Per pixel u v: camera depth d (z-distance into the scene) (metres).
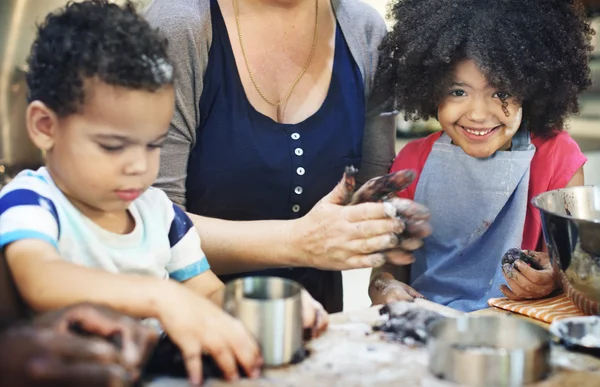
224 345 0.78
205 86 1.25
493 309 1.12
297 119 1.30
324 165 1.31
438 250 1.41
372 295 1.29
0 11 1.64
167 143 1.23
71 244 0.93
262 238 1.16
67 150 0.89
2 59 1.66
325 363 0.83
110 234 0.97
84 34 0.89
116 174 0.89
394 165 1.46
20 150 1.70
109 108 0.86
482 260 1.37
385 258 1.08
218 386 0.77
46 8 1.68
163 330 0.89
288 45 1.30
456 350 0.78
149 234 1.02
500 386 0.78
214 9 1.27
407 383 0.78
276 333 0.81
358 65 1.36
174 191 1.25
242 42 1.28
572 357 0.86
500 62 1.25
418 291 1.40
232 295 0.87
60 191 0.95
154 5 1.27
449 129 1.34
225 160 1.27
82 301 0.78
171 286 0.81
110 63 0.86
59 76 0.87
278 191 1.29
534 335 0.85
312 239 1.11
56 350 0.64
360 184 1.47
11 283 0.84
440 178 1.39
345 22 1.36
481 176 1.36
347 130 1.33
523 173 1.34
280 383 0.78
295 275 1.35
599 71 3.37
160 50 0.91
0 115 1.68
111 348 0.67
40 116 0.91
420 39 1.33
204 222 1.21
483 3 1.31
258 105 1.28
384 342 0.89
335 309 1.43
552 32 1.32
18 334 0.65
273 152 1.27
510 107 1.29
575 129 3.63
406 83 1.39
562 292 1.18
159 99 0.89
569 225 0.96
